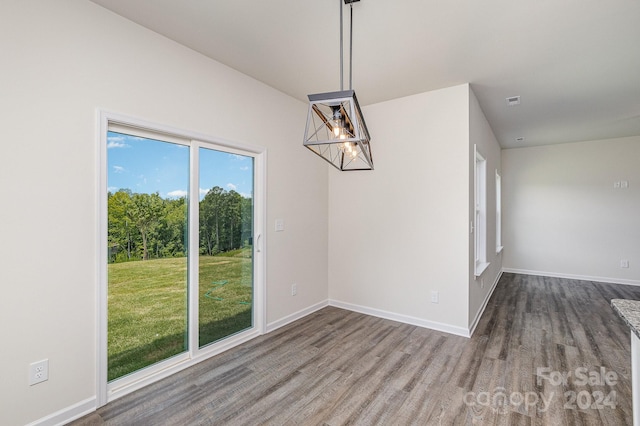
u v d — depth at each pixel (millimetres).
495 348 2840
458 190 3184
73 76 1888
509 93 3412
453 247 3215
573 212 5742
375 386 2232
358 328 3344
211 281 2787
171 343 2496
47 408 1791
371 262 3793
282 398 2100
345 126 1785
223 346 2816
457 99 3191
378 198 3729
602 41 2363
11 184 1669
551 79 3051
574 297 4539
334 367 2508
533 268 6098
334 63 2746
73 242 1896
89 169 1961
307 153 3791
